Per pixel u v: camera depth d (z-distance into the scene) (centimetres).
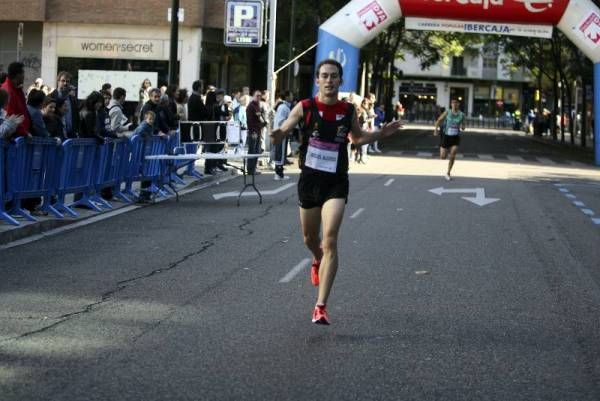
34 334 764
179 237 1363
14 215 1362
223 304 901
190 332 782
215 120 2508
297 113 808
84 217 1537
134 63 4078
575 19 3406
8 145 1290
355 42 3478
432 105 11138
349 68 3491
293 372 666
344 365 689
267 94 2919
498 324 841
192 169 2294
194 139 2227
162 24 3997
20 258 1148
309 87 5156
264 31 3281
